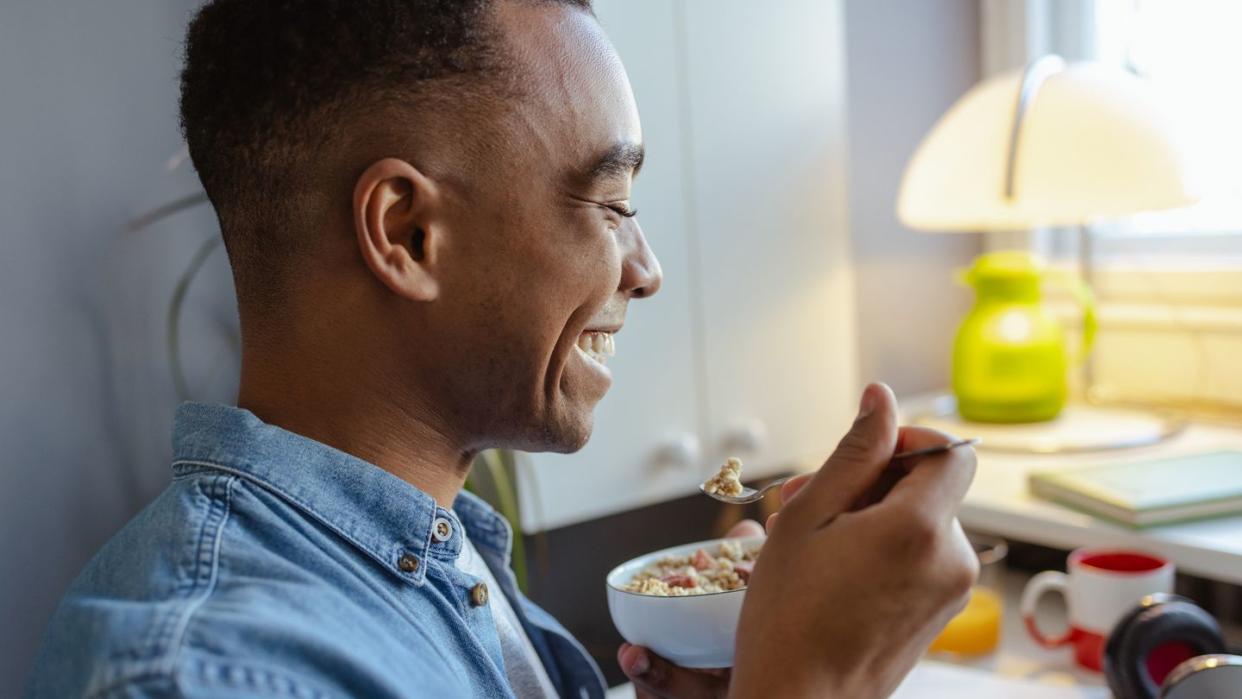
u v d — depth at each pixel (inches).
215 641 17.0
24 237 43.0
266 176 22.1
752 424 53.3
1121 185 50.4
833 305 55.9
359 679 18.1
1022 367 57.8
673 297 50.4
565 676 32.2
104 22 44.8
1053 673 41.8
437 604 23.0
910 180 56.7
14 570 43.1
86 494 44.9
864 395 21.3
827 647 19.4
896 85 66.9
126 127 45.6
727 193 51.8
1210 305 60.2
